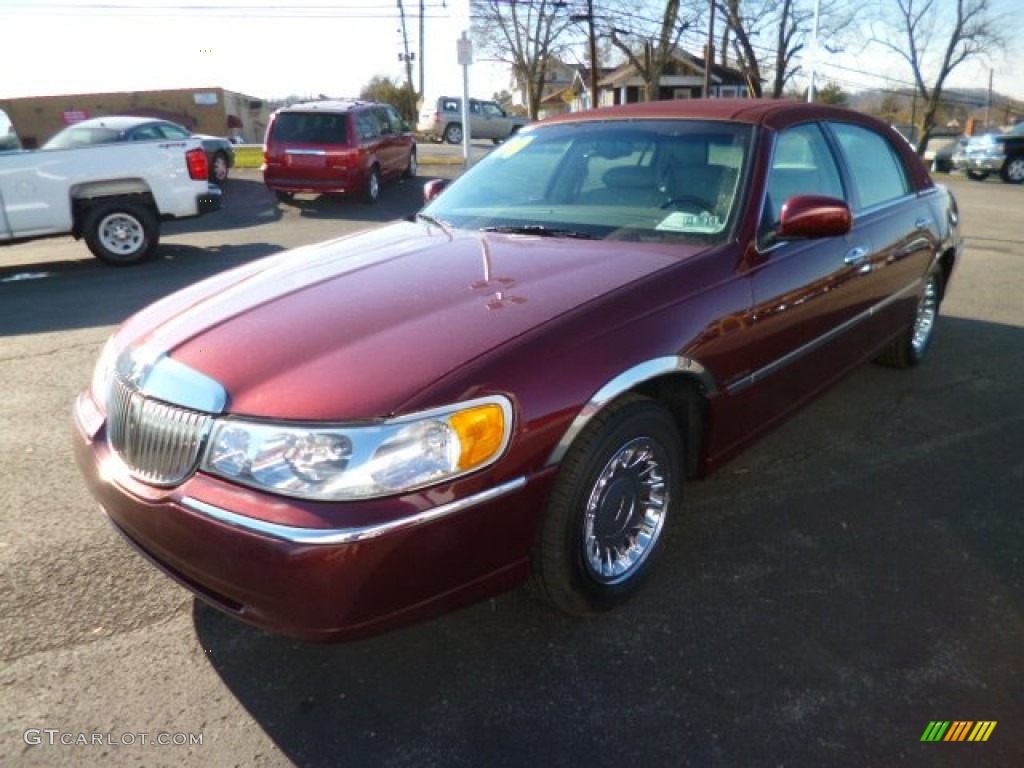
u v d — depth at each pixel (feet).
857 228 12.71
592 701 7.67
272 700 7.71
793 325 10.77
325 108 43.96
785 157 11.32
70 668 8.09
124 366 8.11
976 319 21.45
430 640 8.54
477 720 7.45
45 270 30.60
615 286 8.54
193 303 9.15
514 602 9.16
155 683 7.91
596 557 8.43
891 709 7.52
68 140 40.14
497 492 7.10
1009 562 9.92
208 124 157.17
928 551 10.15
